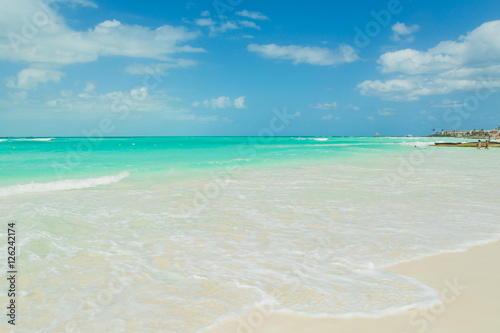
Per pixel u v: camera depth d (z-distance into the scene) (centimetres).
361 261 511
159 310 373
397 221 743
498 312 366
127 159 2270
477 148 4406
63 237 634
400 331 330
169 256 538
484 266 492
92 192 1101
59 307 379
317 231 670
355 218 773
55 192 1101
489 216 784
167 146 4756
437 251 552
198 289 423
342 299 394
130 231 676
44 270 482
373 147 4684
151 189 1167
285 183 1309
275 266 495
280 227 702
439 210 849
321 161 2308
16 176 1393
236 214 817
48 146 4447
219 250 564
